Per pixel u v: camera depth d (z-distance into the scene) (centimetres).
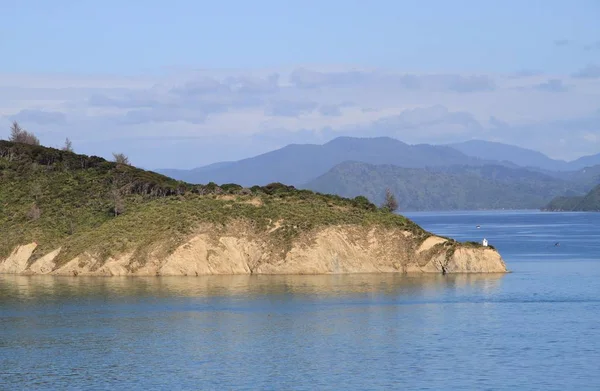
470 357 9488
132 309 12731
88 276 16975
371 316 12106
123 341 10406
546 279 16712
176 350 9888
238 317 12038
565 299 13775
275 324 11481
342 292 14500
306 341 10381
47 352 9850
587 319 11831
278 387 8269
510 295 14238
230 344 10212
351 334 10800
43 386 8369
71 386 8350
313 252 17412
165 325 11431
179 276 16862
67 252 17750
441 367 9038
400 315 12194
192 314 12275
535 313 12369
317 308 12781
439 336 10656
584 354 9606
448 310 12625
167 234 17638
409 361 9312
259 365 9131
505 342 10288
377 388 8219
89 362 9325
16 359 9494
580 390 8138
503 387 8250
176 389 8212
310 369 8975
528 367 9019
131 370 8956
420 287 15250
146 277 16700
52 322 11706
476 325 11394
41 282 16038
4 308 12925
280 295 14112
